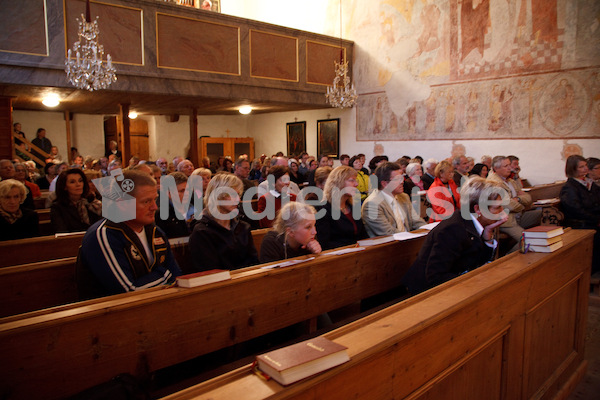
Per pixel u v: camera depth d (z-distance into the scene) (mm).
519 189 5859
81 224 4117
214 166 14094
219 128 18062
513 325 2457
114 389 1597
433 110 11719
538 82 9758
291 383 1249
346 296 3037
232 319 2328
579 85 9156
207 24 9547
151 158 17203
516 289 2461
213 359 2525
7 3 7035
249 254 3170
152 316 2020
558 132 9516
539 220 5703
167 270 2518
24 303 2645
